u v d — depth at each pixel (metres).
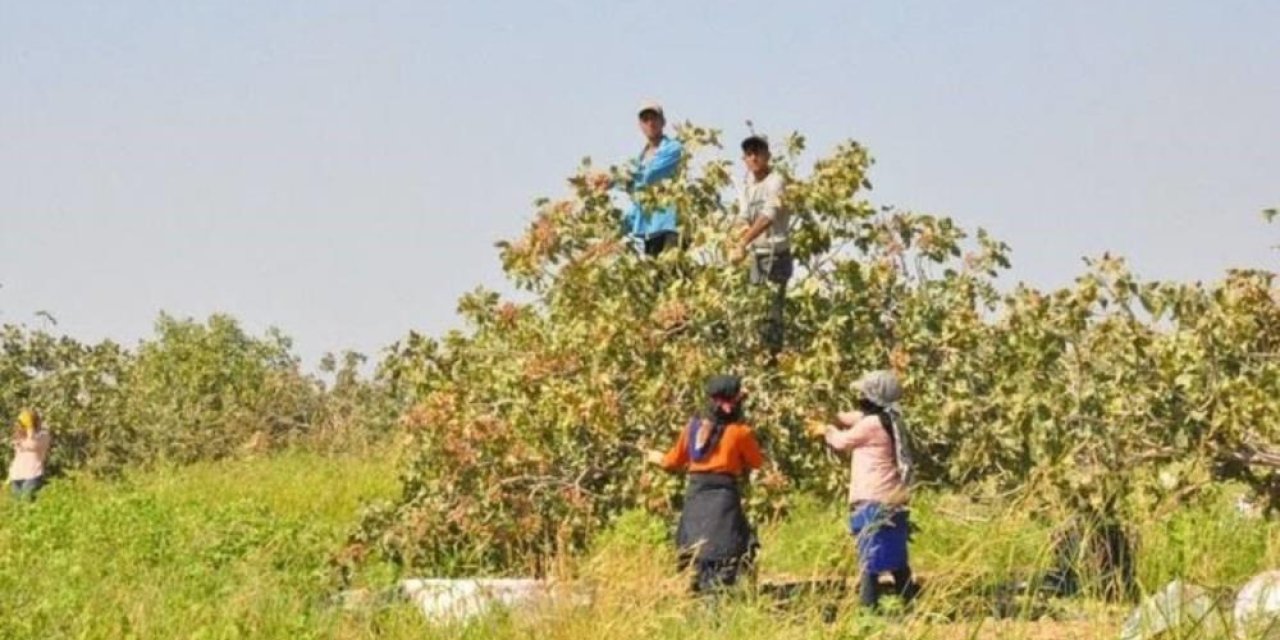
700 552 13.15
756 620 11.81
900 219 14.95
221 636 12.00
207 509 20.11
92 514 19.27
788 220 15.00
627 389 14.72
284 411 35.59
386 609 12.80
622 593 12.00
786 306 15.04
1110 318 13.98
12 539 17.27
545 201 15.44
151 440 32.28
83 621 12.13
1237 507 15.11
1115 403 13.78
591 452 14.79
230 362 37.00
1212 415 13.70
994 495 14.02
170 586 13.77
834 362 14.34
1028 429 13.84
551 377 14.77
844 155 15.01
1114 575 12.30
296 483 26.02
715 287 14.67
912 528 13.37
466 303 15.68
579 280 15.02
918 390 14.48
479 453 14.70
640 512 15.65
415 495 15.26
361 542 14.94
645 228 15.70
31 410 26.78
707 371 14.38
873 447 13.08
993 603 11.41
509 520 14.66
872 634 11.18
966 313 14.45
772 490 14.15
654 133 15.62
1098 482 13.29
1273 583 10.94
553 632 11.70
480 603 12.86
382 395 35.44
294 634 12.12
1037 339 13.99
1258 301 13.90
